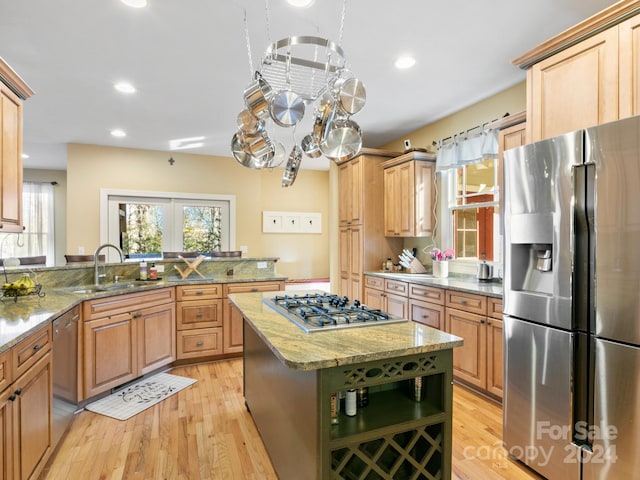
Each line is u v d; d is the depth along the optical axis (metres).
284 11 2.13
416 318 3.45
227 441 2.18
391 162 4.29
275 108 1.72
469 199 3.78
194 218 5.86
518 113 2.63
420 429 1.45
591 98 1.73
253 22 2.25
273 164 2.42
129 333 2.84
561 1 2.04
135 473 1.88
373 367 1.36
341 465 1.33
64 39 2.43
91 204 5.18
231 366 3.41
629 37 1.59
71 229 5.08
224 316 3.51
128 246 5.45
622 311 1.49
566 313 1.69
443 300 3.11
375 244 4.45
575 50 1.80
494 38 2.43
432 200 4.03
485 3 2.06
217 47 2.55
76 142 5.07
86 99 3.49
